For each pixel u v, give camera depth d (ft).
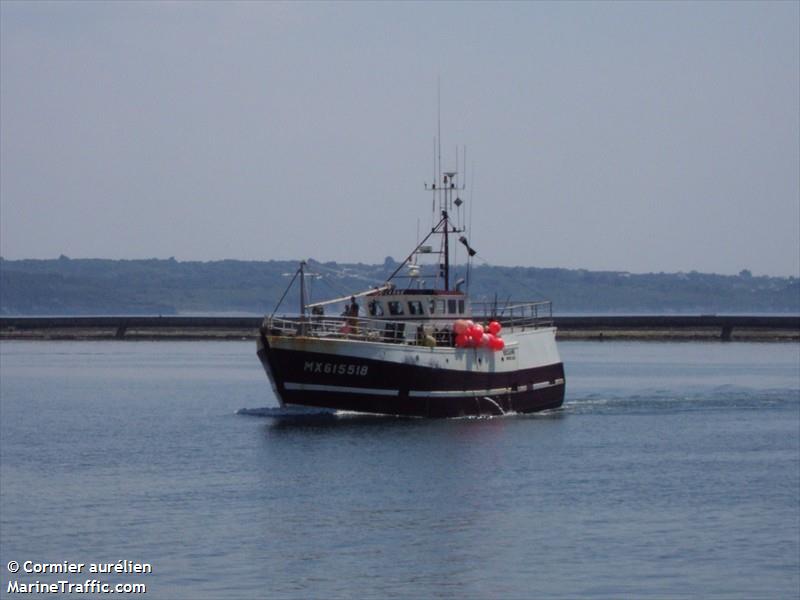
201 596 335.67
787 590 343.26
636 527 402.93
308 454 518.78
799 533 397.39
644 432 602.44
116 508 424.46
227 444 550.77
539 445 553.64
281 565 360.28
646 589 343.05
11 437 596.29
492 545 380.58
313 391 590.14
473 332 618.85
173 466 500.33
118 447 554.46
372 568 359.05
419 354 595.47
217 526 401.49
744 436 593.42
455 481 469.57
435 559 367.04
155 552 373.40
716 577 353.92
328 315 609.01
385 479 471.62
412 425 589.32
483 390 631.56
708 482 472.85
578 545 383.24
